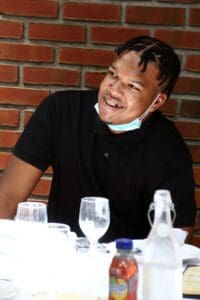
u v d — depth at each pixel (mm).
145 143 2186
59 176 2244
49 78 2830
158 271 1263
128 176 2172
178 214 2143
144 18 2760
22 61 2824
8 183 2180
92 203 1701
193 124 2814
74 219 2234
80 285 1448
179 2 2744
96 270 1538
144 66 2029
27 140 2225
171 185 2160
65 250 1590
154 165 2172
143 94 2061
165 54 2074
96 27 2777
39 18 2791
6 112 2859
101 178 2189
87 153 2189
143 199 2207
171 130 2262
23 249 1549
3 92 2848
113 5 2760
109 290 1243
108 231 2188
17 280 1421
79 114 2234
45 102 2295
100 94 2086
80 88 2830
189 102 2807
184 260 1614
